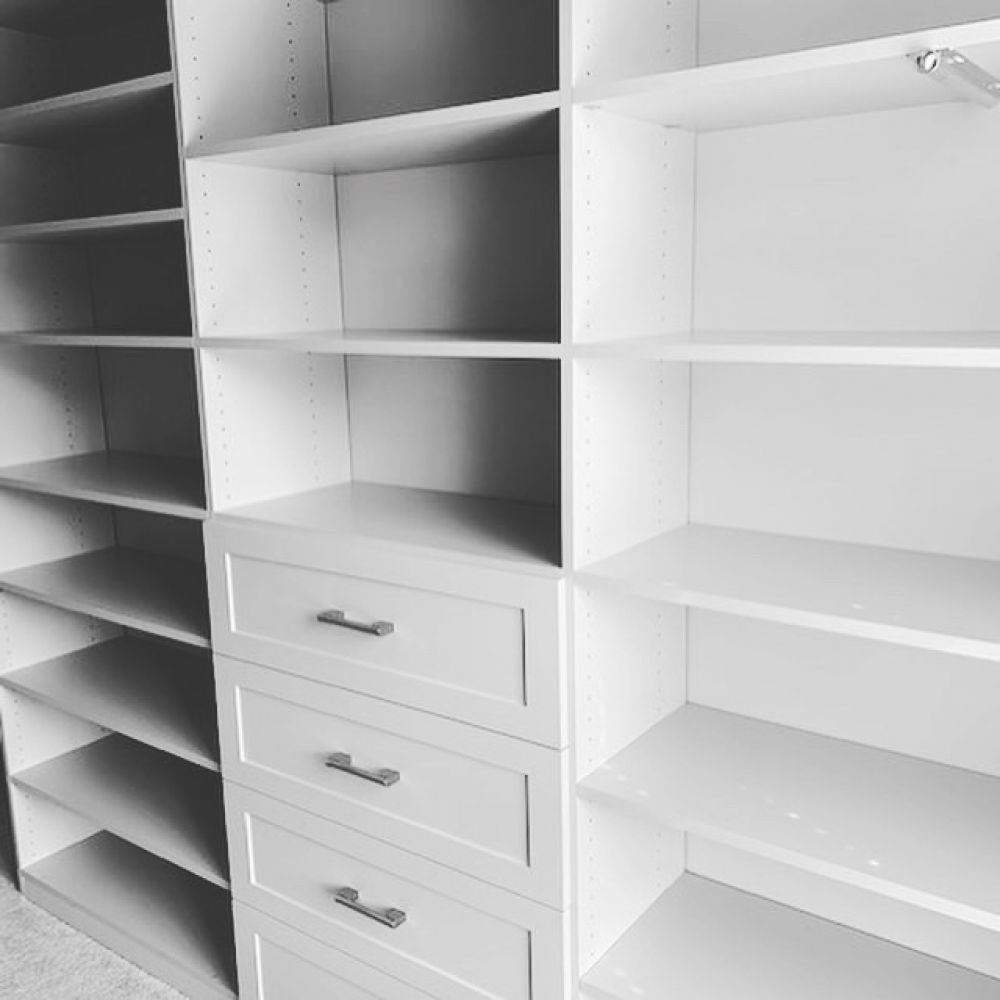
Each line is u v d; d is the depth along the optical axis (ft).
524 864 4.98
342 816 5.70
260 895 6.28
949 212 4.55
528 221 5.77
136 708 7.32
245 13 5.84
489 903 5.16
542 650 4.67
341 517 5.80
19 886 8.25
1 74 7.54
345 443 6.79
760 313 5.13
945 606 4.04
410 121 4.65
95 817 7.47
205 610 6.86
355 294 6.61
